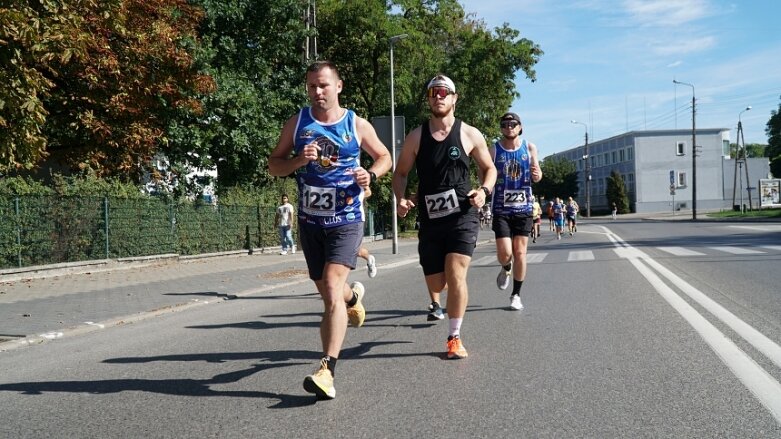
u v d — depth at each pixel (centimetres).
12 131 700
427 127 517
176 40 1809
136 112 1675
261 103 2281
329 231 442
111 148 1722
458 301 521
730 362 477
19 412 422
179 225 1727
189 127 2002
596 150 10025
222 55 2309
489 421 367
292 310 854
